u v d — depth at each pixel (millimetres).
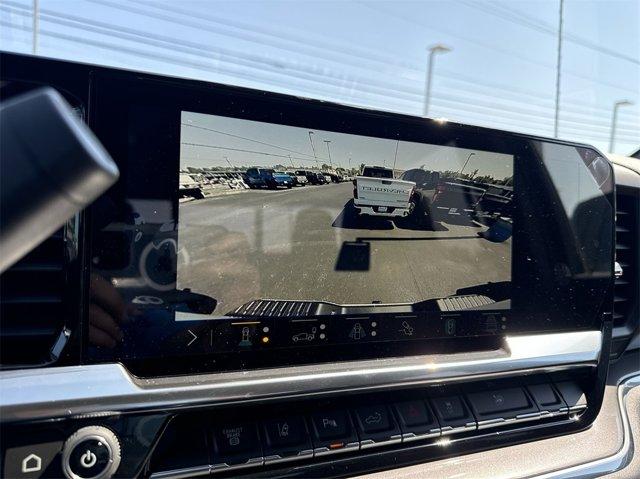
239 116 1185
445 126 1424
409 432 1347
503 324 1526
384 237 1354
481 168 1480
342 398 1305
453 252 1446
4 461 962
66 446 1004
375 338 1347
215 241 1162
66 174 594
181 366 1129
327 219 1287
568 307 1626
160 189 1104
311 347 1270
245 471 1172
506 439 1491
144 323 1094
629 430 1694
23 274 1005
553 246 1604
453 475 1381
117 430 1051
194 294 1141
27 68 1012
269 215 1220
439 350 1432
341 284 1304
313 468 1241
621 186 1973
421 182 1396
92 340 1047
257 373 1200
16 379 975
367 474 1300
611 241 1710
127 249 1077
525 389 1569
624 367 1982
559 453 1530
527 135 1539
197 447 1147
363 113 1322
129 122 1081
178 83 1126
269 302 1222
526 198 1552
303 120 1255
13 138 588
